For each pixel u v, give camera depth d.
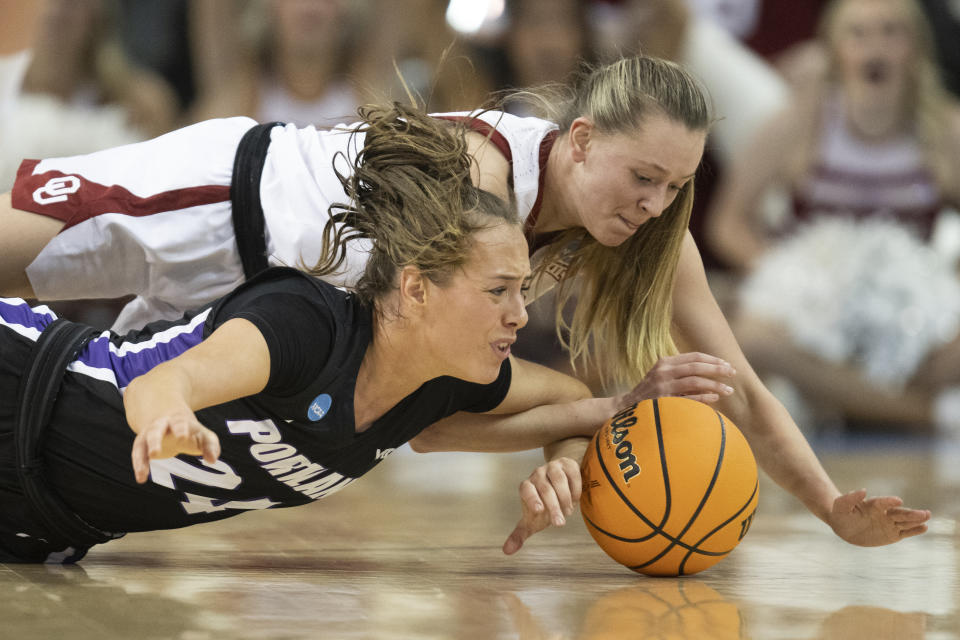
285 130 8.21
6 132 16.56
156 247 7.79
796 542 8.22
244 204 7.87
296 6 18.55
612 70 7.44
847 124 20.77
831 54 20.66
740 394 7.92
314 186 7.83
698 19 22.19
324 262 6.63
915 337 20.53
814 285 20.50
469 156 6.26
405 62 19.66
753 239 21.36
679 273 7.91
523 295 6.11
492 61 19.64
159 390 4.84
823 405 21.06
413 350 6.00
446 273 5.79
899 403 20.91
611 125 7.22
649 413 6.64
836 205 20.95
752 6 23.47
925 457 17.36
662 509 6.38
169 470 6.34
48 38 17.69
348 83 19.28
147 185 7.86
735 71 21.95
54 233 7.74
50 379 6.31
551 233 7.91
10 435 6.35
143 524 6.76
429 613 5.24
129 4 21.83
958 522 9.49
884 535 7.33
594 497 6.57
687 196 7.57
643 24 21.20
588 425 7.20
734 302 21.27
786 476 7.85
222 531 8.73
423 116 6.22
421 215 5.84
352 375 6.02
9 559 6.73
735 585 6.30
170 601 5.42
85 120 17.58
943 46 23.03
